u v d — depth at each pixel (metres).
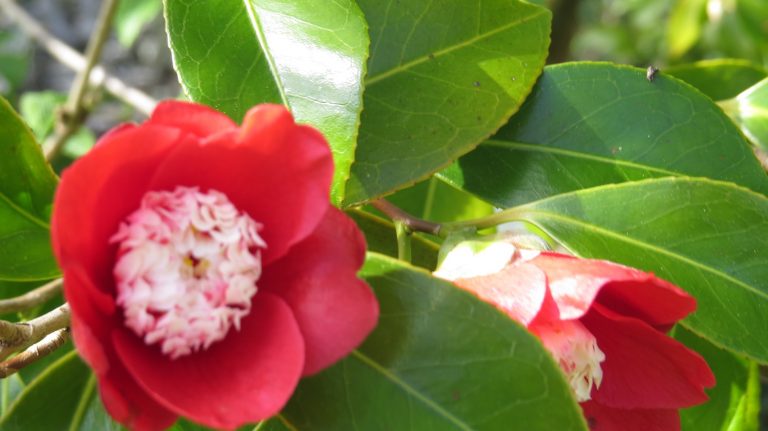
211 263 0.35
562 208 0.43
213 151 0.35
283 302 0.36
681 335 0.50
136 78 1.42
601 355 0.38
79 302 0.33
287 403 0.38
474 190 0.46
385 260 0.38
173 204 0.35
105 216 0.35
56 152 0.75
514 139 0.46
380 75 0.44
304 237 0.36
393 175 0.43
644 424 0.41
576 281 0.37
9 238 0.42
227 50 0.42
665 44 1.09
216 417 0.34
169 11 0.42
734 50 0.95
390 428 0.37
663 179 0.43
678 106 0.46
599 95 0.46
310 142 0.35
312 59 0.41
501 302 0.38
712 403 0.50
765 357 0.42
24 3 1.47
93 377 0.41
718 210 0.42
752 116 0.50
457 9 0.45
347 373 0.38
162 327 0.35
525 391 0.37
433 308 0.38
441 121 0.44
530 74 0.45
